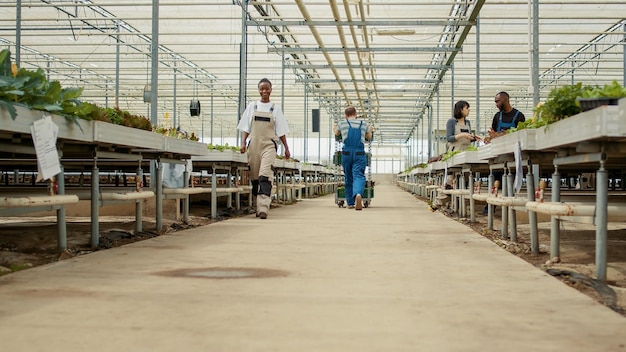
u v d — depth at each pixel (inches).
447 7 524.7
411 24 471.8
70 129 141.7
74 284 105.7
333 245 169.0
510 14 534.0
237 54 734.5
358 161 370.9
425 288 103.8
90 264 130.3
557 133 125.6
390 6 527.5
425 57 748.6
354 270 123.5
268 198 287.6
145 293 97.8
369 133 373.7
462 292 100.2
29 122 124.2
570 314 84.3
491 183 228.4
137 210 200.5
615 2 466.9
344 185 405.4
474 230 224.8
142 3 509.4
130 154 190.4
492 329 75.8
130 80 968.3
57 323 77.4
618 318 82.0
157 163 215.5
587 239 199.3
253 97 1114.7
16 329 74.4
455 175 339.0
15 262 134.0
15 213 137.8
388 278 114.0
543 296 97.0
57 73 894.4
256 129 290.2
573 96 126.6
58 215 151.5
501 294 98.7
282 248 161.5
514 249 169.6
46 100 133.0
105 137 155.6
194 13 566.3
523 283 109.0
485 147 207.2
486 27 595.8
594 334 73.6
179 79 932.6
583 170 256.7
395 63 789.2
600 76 855.1
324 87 979.3
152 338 70.5
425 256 146.2
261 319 80.4
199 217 294.4
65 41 725.3
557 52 653.9
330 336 72.0
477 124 484.7
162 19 575.8
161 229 217.5
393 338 71.3
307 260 138.3
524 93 992.9
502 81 885.8
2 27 655.8
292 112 1349.7
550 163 180.5
